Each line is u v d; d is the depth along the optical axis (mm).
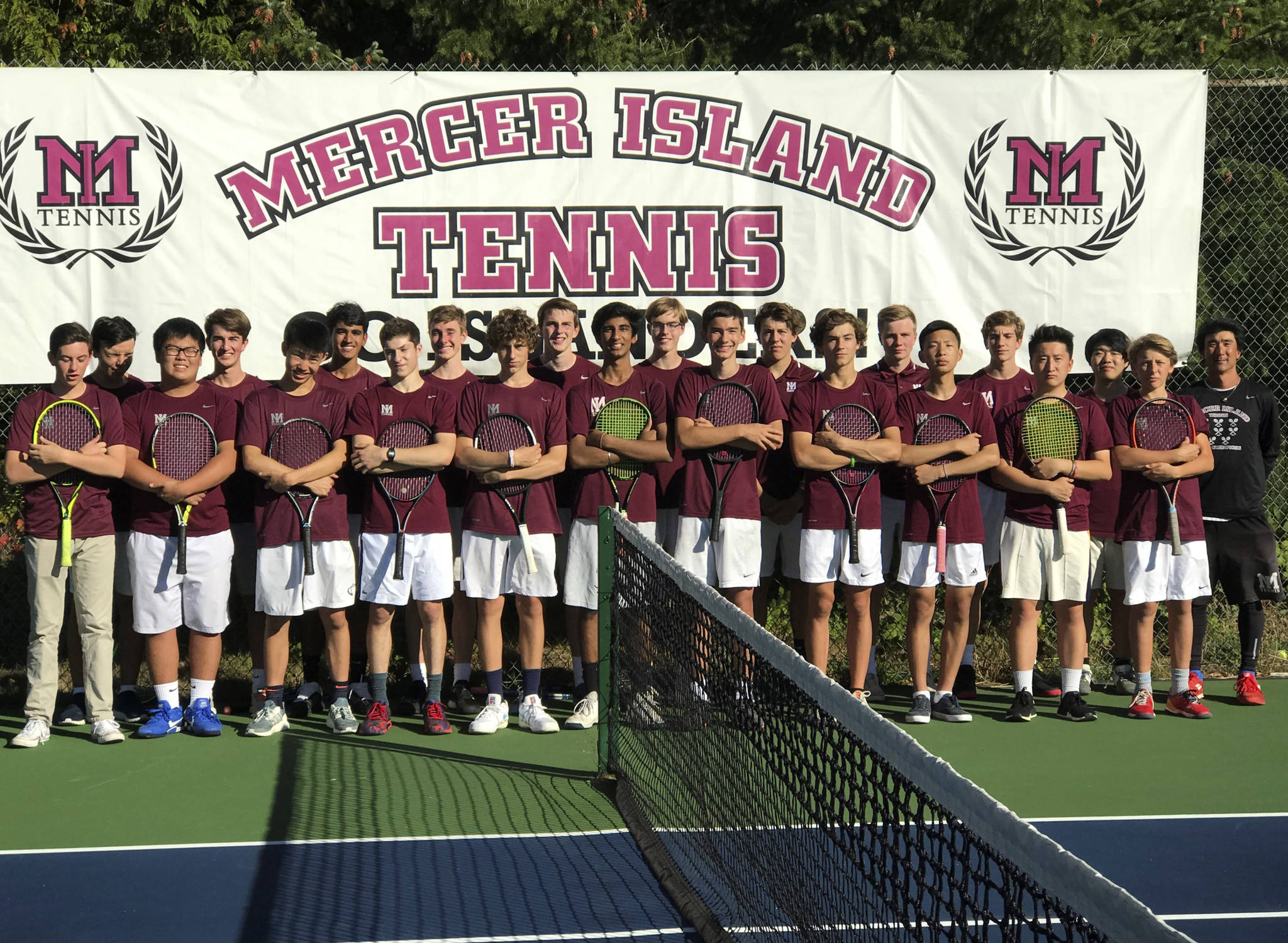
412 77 7273
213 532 6348
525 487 6457
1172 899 4410
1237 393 7090
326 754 6137
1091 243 7680
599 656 5801
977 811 2189
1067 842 4973
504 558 6496
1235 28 11430
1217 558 7078
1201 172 7699
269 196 7227
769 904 3695
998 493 7219
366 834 5035
